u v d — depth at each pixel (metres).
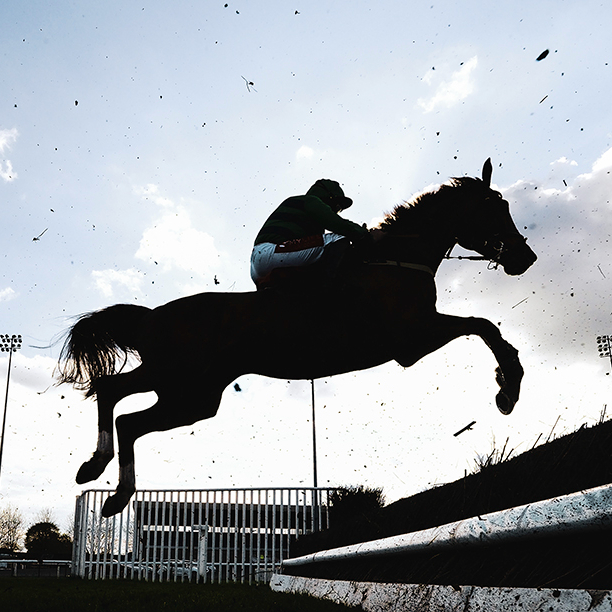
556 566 1.45
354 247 3.61
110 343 3.94
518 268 4.06
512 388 3.56
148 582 8.88
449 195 4.04
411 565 2.34
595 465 1.55
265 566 10.20
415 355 3.69
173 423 3.78
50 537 40.34
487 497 1.98
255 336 3.60
